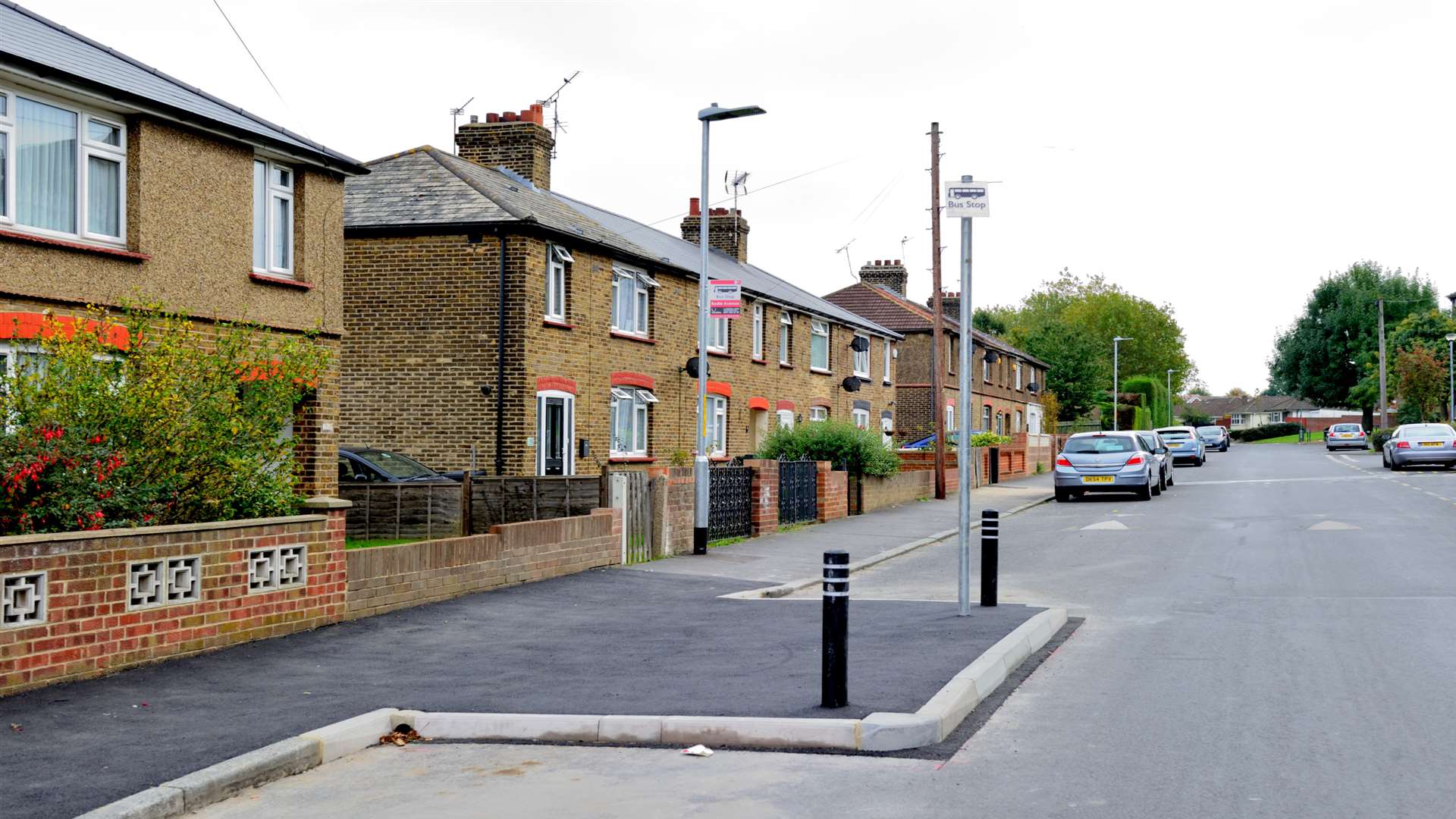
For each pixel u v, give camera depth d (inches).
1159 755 268.2
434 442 860.6
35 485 353.4
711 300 745.6
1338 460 2038.6
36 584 328.5
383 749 288.0
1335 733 286.0
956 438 1515.7
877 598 551.5
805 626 447.8
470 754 282.4
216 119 560.7
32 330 478.6
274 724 291.7
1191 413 5295.3
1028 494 1302.9
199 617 381.7
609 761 273.1
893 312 1926.7
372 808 241.0
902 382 1884.8
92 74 508.4
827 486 975.6
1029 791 243.1
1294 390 3784.5
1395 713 304.8
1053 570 658.8
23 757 262.5
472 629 440.1
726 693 322.3
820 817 228.5
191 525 377.7
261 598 408.5
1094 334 3356.3
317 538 434.9
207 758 261.6
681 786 251.0
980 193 466.3
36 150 502.3
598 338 942.4
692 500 748.6
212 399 402.9
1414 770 254.1
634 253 976.9
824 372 1416.1
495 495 721.6
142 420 382.6
